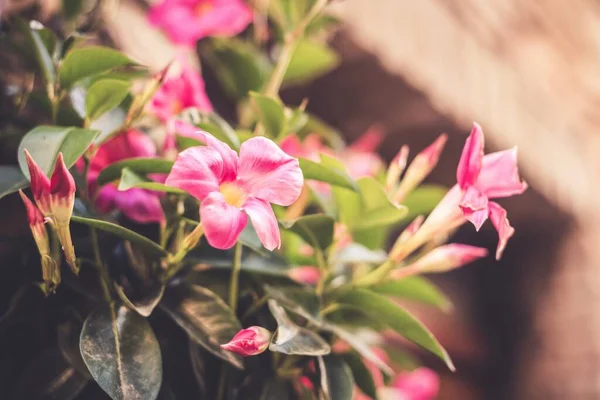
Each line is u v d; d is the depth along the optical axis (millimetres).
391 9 935
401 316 565
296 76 722
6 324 543
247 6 706
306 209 662
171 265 539
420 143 1055
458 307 1436
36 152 519
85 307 540
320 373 543
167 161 535
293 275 638
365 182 575
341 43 865
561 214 1266
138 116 560
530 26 1291
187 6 682
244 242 541
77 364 528
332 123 1006
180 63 613
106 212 562
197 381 545
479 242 1446
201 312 541
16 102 610
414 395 719
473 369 1384
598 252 1299
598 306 1286
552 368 1307
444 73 1007
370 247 624
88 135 527
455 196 561
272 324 562
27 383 536
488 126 1067
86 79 582
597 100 1374
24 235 559
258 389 548
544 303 1355
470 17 1123
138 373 509
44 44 590
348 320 593
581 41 1398
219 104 817
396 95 956
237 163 506
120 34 731
